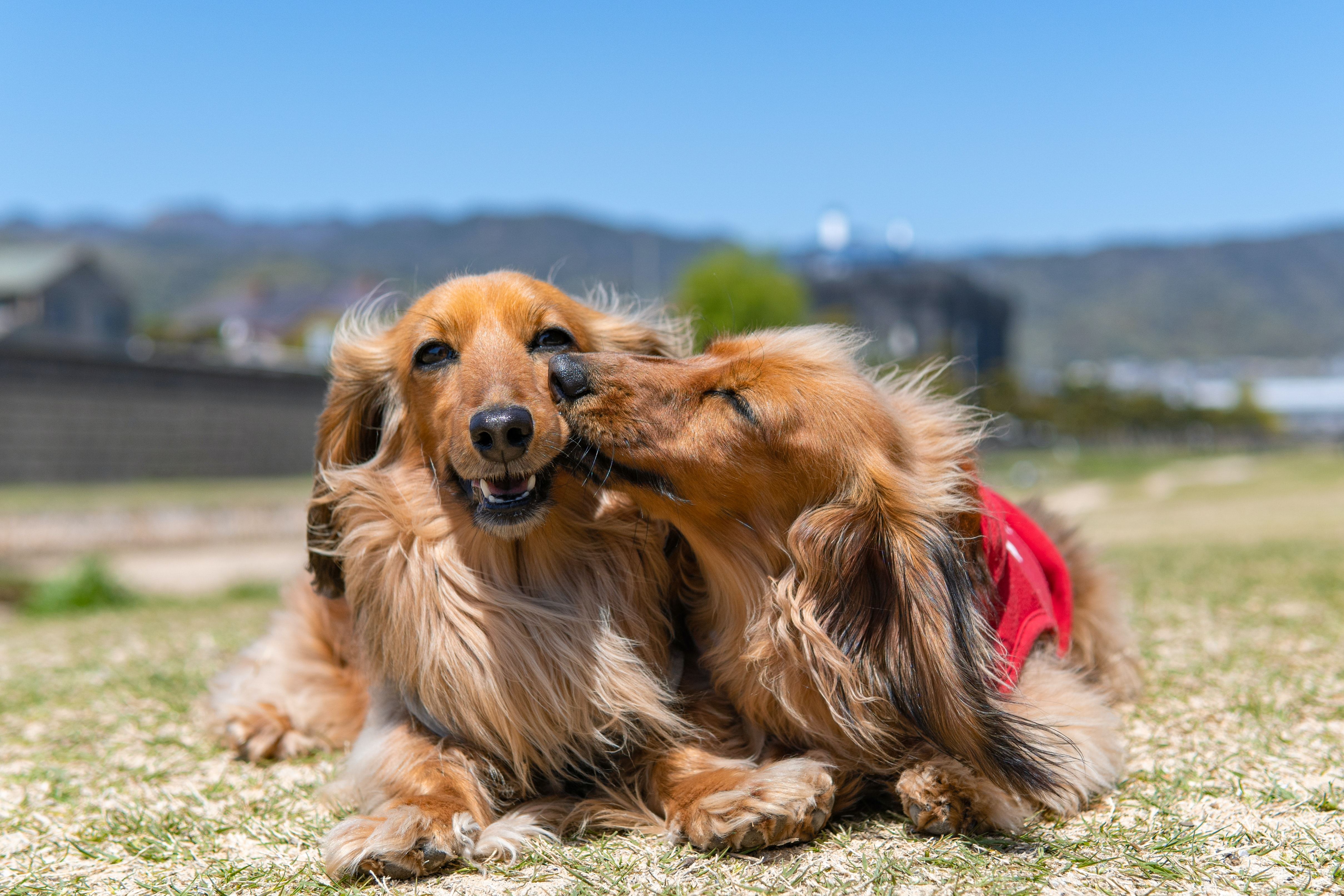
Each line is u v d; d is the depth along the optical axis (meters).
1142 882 2.12
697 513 2.63
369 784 2.66
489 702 2.68
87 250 59.38
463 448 2.60
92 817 2.86
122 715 4.07
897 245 115.00
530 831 2.51
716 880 2.19
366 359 3.17
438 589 2.72
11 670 5.34
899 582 2.46
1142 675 3.80
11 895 2.28
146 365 30.23
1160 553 8.91
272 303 124.00
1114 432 80.25
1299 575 6.73
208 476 32.41
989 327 110.50
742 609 2.68
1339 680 3.78
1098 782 2.59
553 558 2.80
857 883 2.15
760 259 44.00
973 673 2.40
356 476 2.97
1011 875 2.16
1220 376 128.88
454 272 3.55
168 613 8.94
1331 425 111.94
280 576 14.38
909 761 2.54
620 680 2.71
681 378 2.63
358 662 3.27
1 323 56.47
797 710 2.59
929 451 2.69
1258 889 2.08
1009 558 2.89
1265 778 2.73
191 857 2.49
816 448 2.52
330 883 2.26
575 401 2.63
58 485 27.61
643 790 2.70
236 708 3.50
